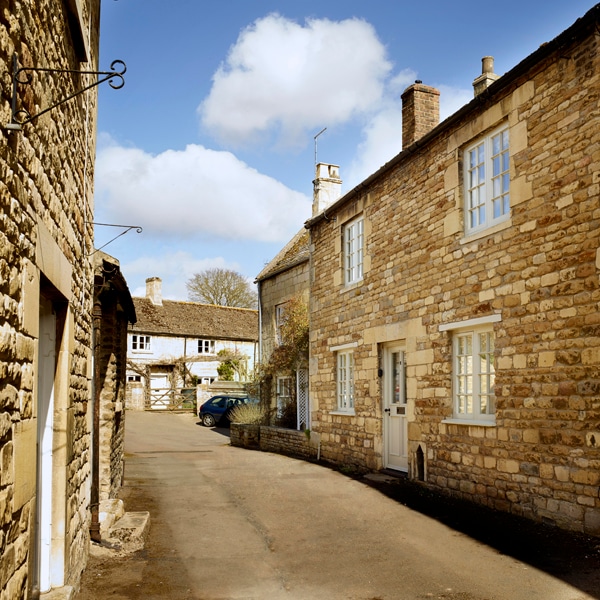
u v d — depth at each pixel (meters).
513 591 5.19
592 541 6.32
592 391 6.59
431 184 9.78
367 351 11.59
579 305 6.83
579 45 7.02
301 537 7.07
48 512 4.53
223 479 10.89
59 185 4.33
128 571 5.75
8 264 2.96
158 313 37.59
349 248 12.91
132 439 19.91
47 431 4.62
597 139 6.73
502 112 8.18
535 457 7.30
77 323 5.34
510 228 7.93
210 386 31.06
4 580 2.87
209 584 5.49
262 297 20.61
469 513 7.83
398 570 5.84
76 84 5.00
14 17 2.98
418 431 9.78
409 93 11.97
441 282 9.37
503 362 7.91
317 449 13.55
